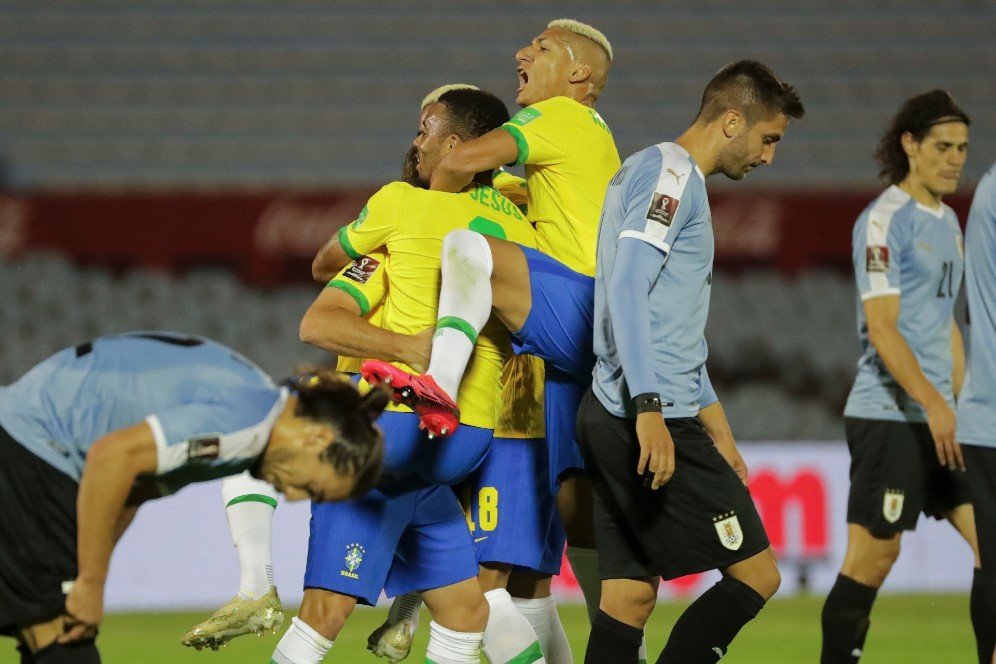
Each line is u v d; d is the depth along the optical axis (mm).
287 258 64500
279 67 71250
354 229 17062
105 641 28984
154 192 57875
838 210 58250
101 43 71688
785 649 27141
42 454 12469
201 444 11766
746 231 58344
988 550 16531
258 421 11984
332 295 16859
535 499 17406
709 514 14898
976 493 16578
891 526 19781
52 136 67875
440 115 18047
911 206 20031
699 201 15156
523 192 19672
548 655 18141
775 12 74062
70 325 57375
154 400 12266
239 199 57781
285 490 12453
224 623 16203
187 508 38844
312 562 15977
